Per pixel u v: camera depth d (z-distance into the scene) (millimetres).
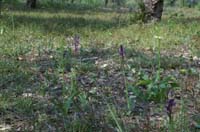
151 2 16797
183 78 8195
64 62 9328
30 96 7176
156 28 14688
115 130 5742
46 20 18984
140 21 16719
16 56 10508
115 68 9227
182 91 7191
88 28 16188
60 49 11047
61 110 6422
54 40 13062
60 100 6898
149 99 6996
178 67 9438
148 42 12547
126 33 14367
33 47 11742
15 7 28688
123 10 34938
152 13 16859
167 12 33125
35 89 7609
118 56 10461
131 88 7289
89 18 22016
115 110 6273
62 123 6016
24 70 8898
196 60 10188
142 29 15016
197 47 11797
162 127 5805
